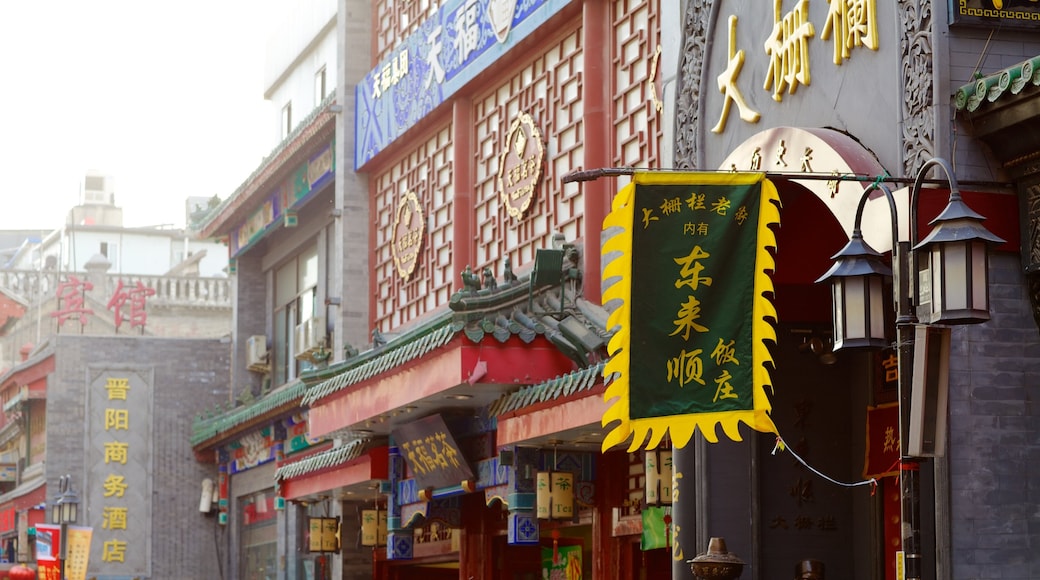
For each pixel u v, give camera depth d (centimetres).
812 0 1377
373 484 2473
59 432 3822
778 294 1550
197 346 3928
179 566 3816
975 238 991
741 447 1533
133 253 6569
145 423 3872
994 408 1173
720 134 1532
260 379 3759
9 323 5422
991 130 1166
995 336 1179
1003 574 1158
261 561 3544
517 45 2209
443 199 2536
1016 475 1170
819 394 1566
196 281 5134
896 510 1502
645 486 1867
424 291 2592
